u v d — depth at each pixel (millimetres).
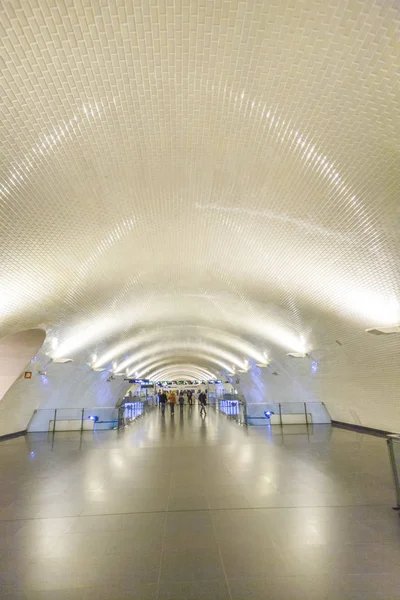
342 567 3721
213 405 33250
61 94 3543
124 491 6727
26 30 2936
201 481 7305
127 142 4301
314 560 3889
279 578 3535
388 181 4473
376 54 3141
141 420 22406
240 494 6355
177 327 16359
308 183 4938
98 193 5156
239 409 19516
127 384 25938
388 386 10938
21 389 13531
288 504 5781
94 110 3793
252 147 4422
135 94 3652
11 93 3428
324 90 3551
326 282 7586
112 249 6812
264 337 14000
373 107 3613
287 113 3879
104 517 5371
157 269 8438
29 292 7090
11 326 8000
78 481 7555
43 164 4387
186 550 4199
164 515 5398
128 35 3057
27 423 16344
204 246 7336
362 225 5477
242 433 14922
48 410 16922
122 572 3719
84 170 4652
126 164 4668
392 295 7035
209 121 4047
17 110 3609
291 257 7102
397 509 5422
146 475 7938
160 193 5402
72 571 3758
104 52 3189
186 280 9477
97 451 11234
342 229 5738
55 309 8484
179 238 6938
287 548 4188
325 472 7871
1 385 10203
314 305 8930
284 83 3525
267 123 4043
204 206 5844
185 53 3240
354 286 7301
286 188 5145
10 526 5070
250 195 5453
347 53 3174
